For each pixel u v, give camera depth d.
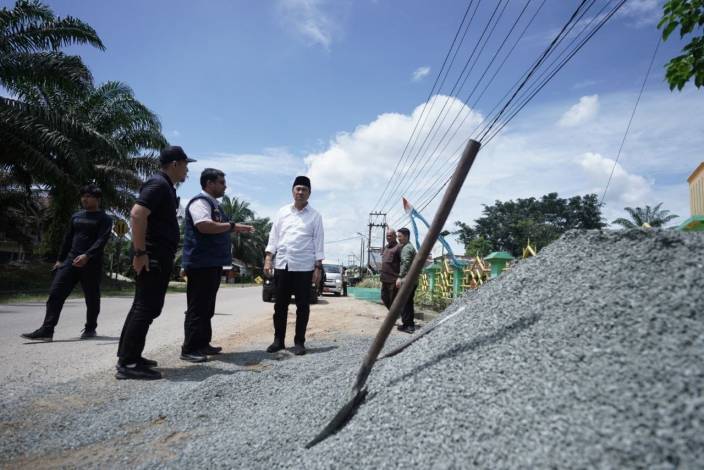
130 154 21.45
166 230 3.71
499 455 1.44
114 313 9.24
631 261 2.11
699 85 3.65
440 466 1.50
